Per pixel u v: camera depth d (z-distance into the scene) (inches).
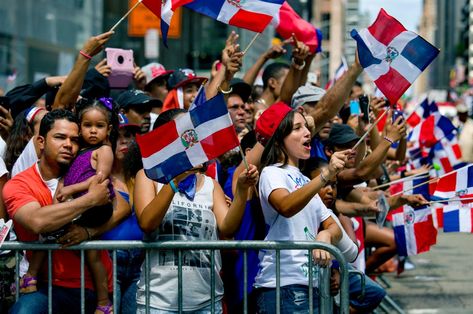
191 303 339.0
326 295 342.0
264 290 347.9
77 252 341.4
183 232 340.5
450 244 964.0
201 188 350.6
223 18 405.7
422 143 731.4
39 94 476.1
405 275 761.6
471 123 1131.3
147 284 333.7
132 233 363.9
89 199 323.6
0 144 411.8
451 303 633.6
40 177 344.2
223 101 317.1
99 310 343.6
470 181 450.6
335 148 468.8
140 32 981.8
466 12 6653.5
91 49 414.3
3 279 362.0
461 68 5251.0
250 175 326.0
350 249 373.1
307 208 354.3
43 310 338.6
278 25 540.1
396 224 515.8
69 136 340.8
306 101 478.6
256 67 561.0
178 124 318.7
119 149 392.2
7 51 1155.9
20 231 348.5
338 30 4279.0
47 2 1301.7
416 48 366.3
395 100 365.4
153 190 342.3
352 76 398.0
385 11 369.7
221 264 364.5
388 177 557.0
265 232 371.2
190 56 2049.7
